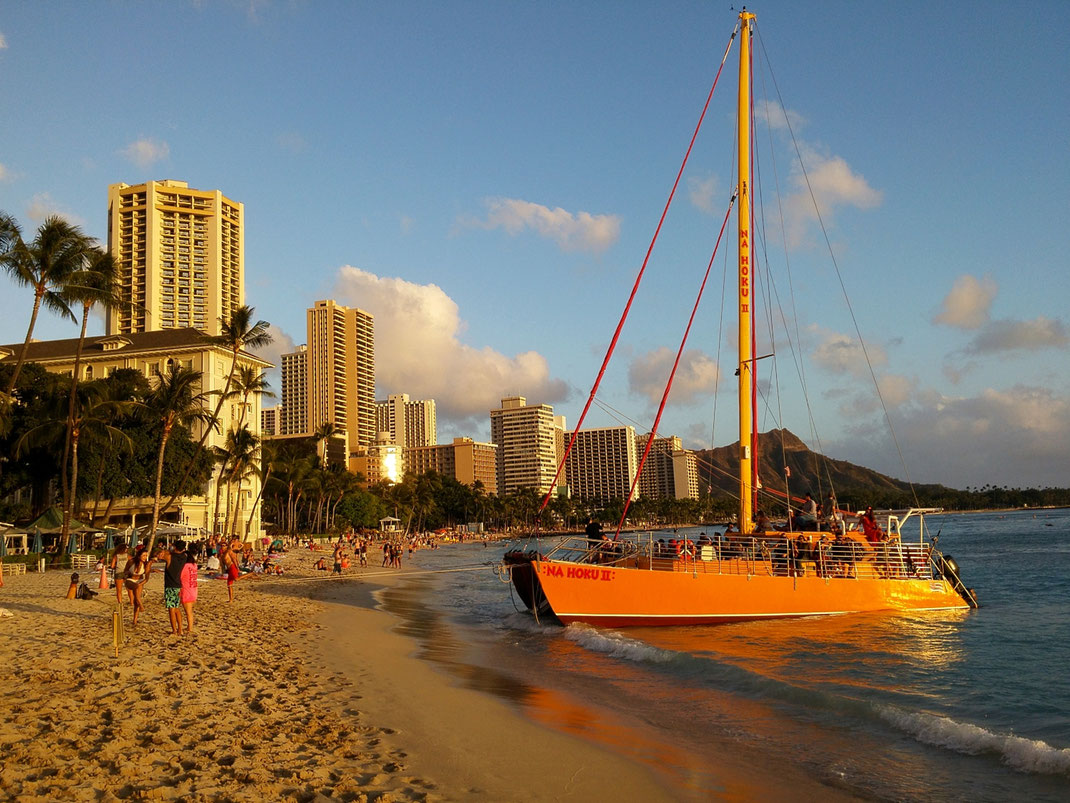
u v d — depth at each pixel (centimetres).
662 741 1097
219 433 7725
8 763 744
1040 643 2023
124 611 2158
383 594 3788
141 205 14888
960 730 1102
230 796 696
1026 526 15338
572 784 872
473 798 789
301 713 1084
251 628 2038
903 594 2520
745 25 2561
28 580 3653
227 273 15538
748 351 2445
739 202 2498
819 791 894
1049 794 886
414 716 1138
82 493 6462
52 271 4159
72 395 4731
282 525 12425
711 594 2278
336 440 17512
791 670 1689
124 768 748
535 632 2319
